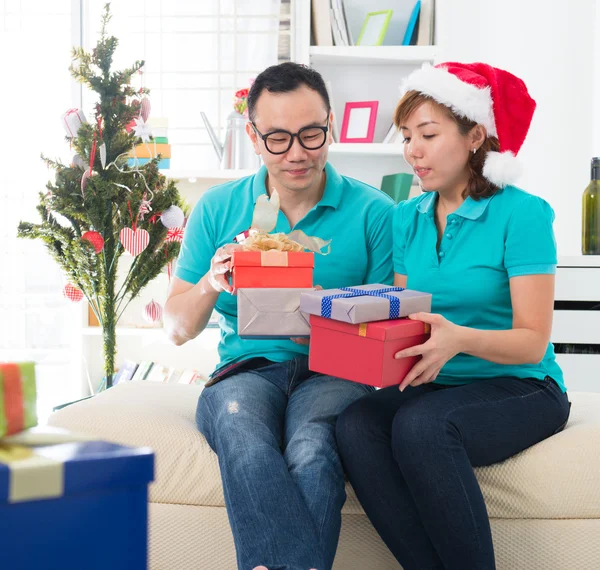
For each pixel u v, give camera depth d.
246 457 1.15
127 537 0.51
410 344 1.26
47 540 0.48
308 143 1.46
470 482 1.16
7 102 3.08
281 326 1.36
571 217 3.06
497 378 1.37
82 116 2.45
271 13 3.01
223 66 3.06
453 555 1.14
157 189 2.45
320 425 1.30
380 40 2.84
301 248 1.43
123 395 1.69
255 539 1.04
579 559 1.31
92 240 2.25
